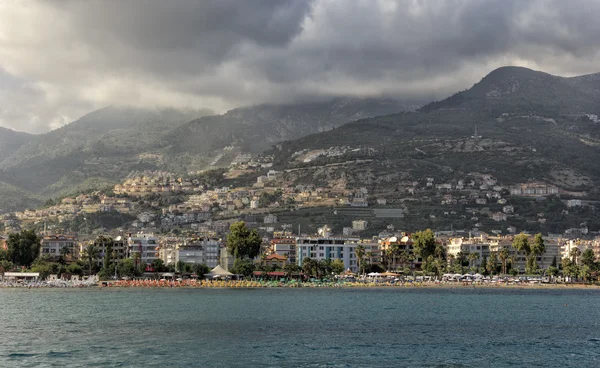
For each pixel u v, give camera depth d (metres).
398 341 157.25
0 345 145.88
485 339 162.12
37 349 141.00
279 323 190.12
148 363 127.81
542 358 137.62
